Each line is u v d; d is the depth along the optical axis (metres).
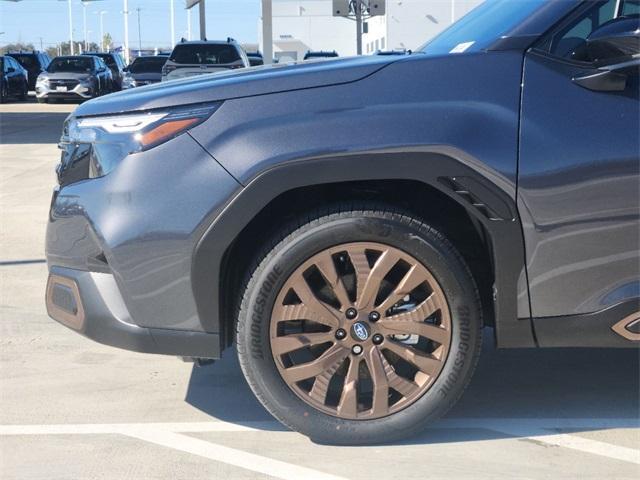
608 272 3.49
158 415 4.02
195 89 3.50
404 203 3.62
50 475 3.41
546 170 3.42
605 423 3.88
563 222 3.44
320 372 3.54
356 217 3.43
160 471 3.44
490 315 3.74
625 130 3.44
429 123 3.40
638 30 3.40
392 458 3.52
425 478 3.35
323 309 3.51
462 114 3.42
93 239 3.53
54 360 4.82
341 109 3.43
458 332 3.52
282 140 3.39
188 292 3.46
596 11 3.62
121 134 3.51
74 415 4.02
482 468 3.43
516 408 4.07
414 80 3.48
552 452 3.58
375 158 3.38
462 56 3.54
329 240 3.44
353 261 3.47
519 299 3.50
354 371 3.55
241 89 3.47
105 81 31.48
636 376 4.47
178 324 3.50
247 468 3.45
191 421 3.95
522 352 4.85
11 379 4.51
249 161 3.39
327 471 3.42
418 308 3.52
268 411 3.67
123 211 3.46
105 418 3.99
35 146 15.74
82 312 3.62
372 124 3.40
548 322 3.52
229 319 3.65
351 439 3.58
